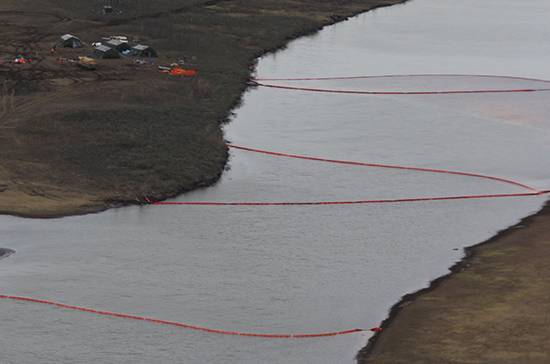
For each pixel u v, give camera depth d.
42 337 181.00
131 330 184.38
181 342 180.62
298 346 180.38
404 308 196.00
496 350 177.50
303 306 196.88
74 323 186.38
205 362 173.62
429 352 177.38
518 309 193.75
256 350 178.50
